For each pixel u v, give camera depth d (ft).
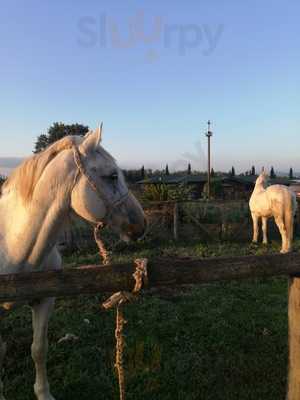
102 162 7.92
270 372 11.27
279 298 17.48
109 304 6.50
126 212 8.11
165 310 15.62
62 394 10.18
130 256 25.67
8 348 12.57
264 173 32.55
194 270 6.59
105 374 11.00
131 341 12.87
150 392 10.24
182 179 98.99
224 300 16.92
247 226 35.04
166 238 32.60
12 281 5.86
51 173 7.80
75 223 10.62
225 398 10.10
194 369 11.24
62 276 6.03
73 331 13.69
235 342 12.98
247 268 6.86
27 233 7.91
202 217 36.81
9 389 10.39
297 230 37.86
